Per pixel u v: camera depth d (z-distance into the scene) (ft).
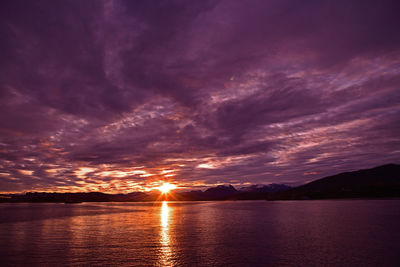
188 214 249.14
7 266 63.26
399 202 385.09
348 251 76.13
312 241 92.02
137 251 78.95
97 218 202.80
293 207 331.77
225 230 125.39
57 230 128.26
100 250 80.33
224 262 66.18
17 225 150.20
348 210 236.02
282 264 64.03
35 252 77.46
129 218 203.51
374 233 106.52
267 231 118.83
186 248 82.99
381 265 62.49
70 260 68.28
